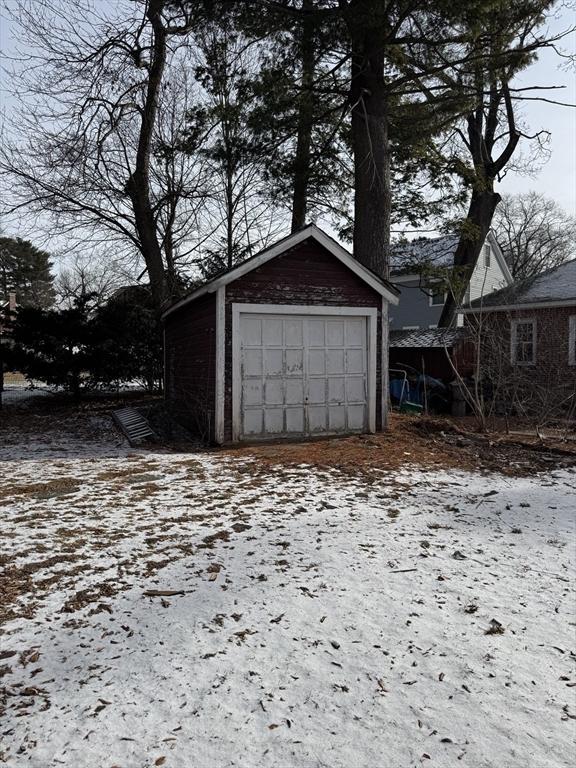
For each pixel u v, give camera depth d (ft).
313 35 41.45
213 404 33.12
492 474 25.95
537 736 8.60
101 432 40.22
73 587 13.60
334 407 35.70
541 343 58.13
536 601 13.04
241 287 32.76
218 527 17.85
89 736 8.59
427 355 65.77
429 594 13.30
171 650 10.87
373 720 8.96
